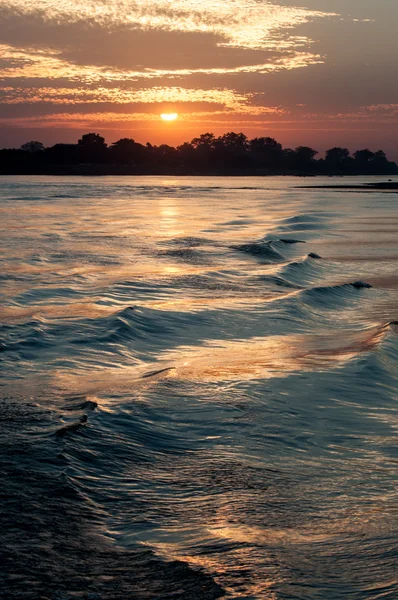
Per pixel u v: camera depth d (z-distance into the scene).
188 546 6.47
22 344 13.85
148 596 5.66
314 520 7.09
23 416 9.70
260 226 48.84
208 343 15.23
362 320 18.62
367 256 33.28
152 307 18.03
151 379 11.84
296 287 23.30
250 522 7.01
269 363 13.44
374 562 6.27
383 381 12.41
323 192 121.31
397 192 122.38
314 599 5.68
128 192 112.50
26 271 24.61
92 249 32.31
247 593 5.72
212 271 25.22
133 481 7.88
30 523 6.73
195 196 100.88
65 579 5.86
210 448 8.98
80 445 8.70
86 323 15.84
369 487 7.99
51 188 125.88
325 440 9.49
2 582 5.77
